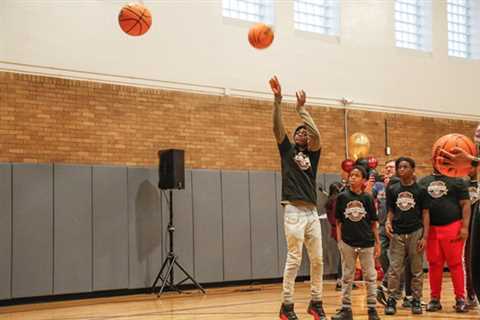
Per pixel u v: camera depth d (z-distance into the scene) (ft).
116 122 29.25
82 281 27.27
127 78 29.78
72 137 28.09
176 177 27.84
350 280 18.49
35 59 27.63
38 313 23.11
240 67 33.09
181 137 30.91
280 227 32.94
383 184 26.32
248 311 21.76
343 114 36.22
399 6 40.42
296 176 16.83
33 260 26.30
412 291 20.04
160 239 29.40
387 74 38.24
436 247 20.44
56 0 28.40
